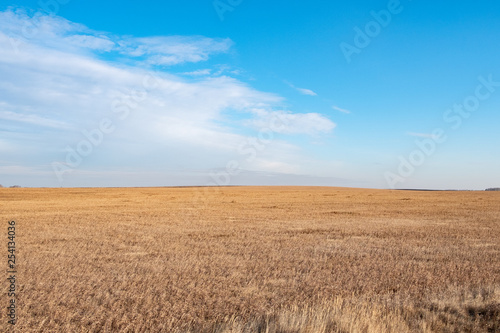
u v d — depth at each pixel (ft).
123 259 42.11
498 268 39.24
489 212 113.80
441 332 20.80
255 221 85.76
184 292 29.19
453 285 31.48
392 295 28.76
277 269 38.09
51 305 25.63
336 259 43.70
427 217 98.84
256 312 24.81
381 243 56.44
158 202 149.38
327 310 22.39
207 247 50.98
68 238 57.82
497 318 22.34
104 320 23.26
